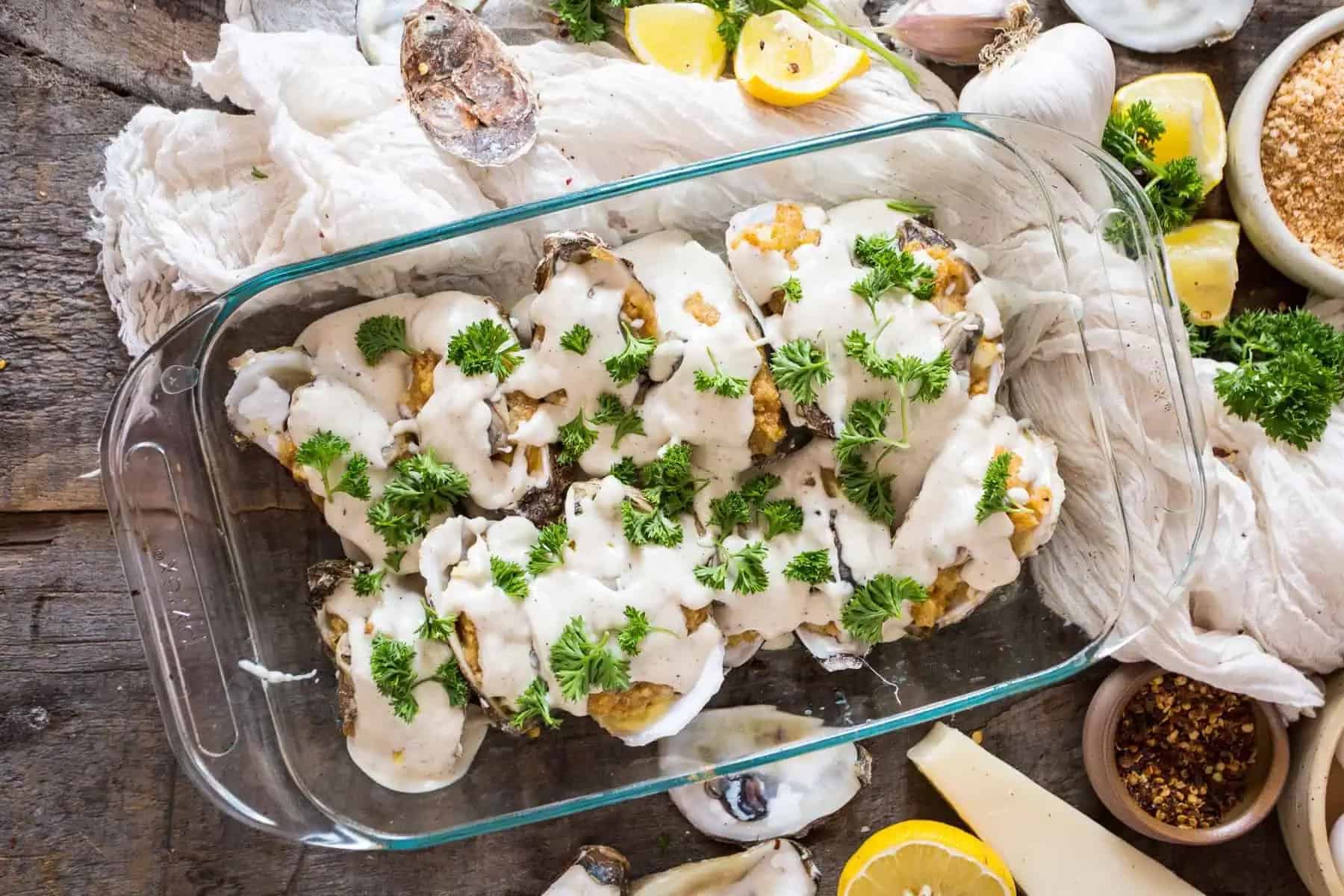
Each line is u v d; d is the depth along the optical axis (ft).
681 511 2.07
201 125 2.16
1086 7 2.29
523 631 2.03
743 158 2.00
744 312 2.05
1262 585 2.22
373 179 2.09
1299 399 2.17
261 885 2.26
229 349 2.07
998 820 2.27
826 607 2.08
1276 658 2.22
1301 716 2.26
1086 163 2.08
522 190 2.14
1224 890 2.33
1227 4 2.27
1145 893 2.26
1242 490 2.22
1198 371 2.24
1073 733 2.32
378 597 2.08
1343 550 2.19
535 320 2.03
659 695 2.06
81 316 2.23
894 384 2.04
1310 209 2.26
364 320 2.07
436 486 2.04
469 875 2.28
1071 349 2.12
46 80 2.21
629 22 2.18
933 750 2.27
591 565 2.03
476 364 2.03
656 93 2.12
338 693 2.10
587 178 2.15
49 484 2.23
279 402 2.06
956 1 2.19
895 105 2.18
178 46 2.23
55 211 2.22
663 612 2.03
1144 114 2.22
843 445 2.03
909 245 2.06
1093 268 2.11
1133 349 2.10
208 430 2.09
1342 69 2.23
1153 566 2.13
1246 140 2.24
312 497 2.11
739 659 2.14
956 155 2.06
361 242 2.08
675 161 2.15
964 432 2.06
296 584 2.12
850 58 2.14
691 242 2.07
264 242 2.16
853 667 2.12
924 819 2.32
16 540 2.23
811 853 2.31
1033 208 2.10
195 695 2.10
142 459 2.08
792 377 2.01
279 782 2.12
